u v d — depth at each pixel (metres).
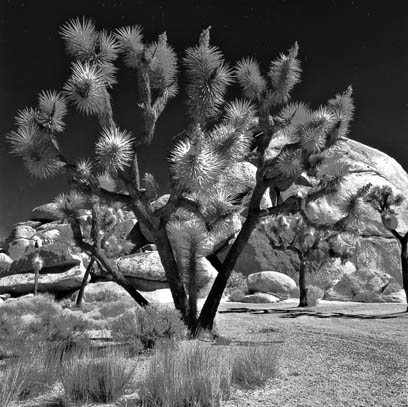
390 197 18.22
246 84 9.86
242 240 9.35
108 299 25.48
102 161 7.37
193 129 8.23
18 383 4.11
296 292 31.11
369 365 5.62
